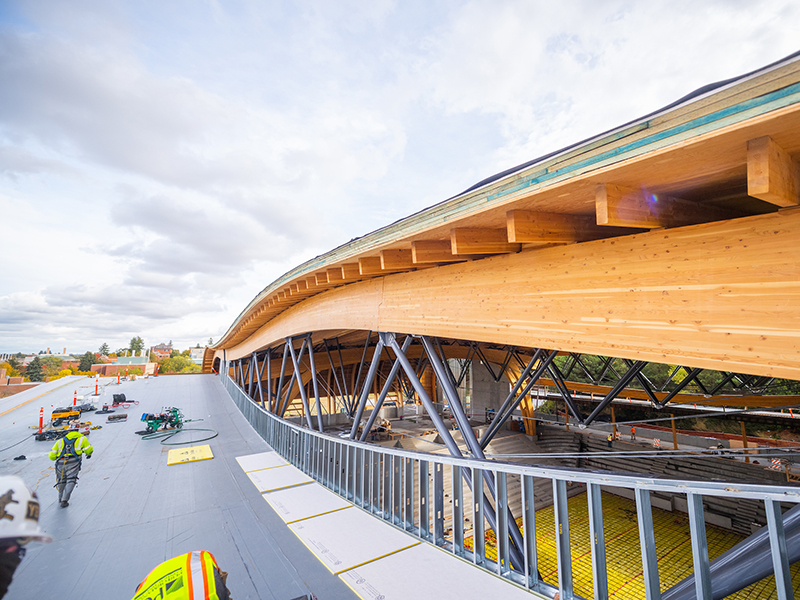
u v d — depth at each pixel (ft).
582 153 10.07
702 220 13.17
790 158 8.71
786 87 6.61
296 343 76.64
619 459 80.64
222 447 39.47
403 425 106.42
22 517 3.26
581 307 14.43
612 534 61.36
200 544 18.83
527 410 97.50
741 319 10.13
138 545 19.11
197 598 6.61
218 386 111.55
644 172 9.73
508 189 12.43
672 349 11.62
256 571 15.98
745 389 49.93
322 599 13.74
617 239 13.26
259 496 25.08
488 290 18.81
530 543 13.23
